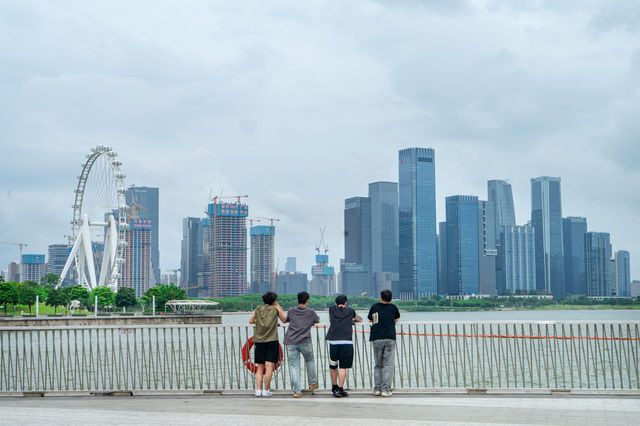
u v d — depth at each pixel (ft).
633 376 157.38
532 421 46.50
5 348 309.01
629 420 46.83
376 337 60.13
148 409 53.31
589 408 52.21
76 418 49.21
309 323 61.11
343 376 59.47
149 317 588.09
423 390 61.41
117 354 231.30
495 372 155.84
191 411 51.93
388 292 60.85
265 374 61.72
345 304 61.36
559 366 176.04
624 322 60.49
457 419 47.37
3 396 63.05
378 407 53.26
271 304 62.59
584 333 340.39
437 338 317.63
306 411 51.39
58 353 250.98
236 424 45.96
